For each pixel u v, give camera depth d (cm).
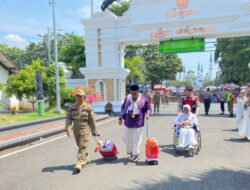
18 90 1873
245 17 1359
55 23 1576
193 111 566
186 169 423
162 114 1492
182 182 363
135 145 473
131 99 482
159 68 4400
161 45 1577
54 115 1414
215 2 1405
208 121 1109
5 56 1955
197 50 1495
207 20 1417
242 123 675
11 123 977
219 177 380
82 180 379
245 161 464
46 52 4697
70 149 599
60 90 1862
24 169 443
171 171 414
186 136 521
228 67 3969
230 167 429
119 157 513
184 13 1460
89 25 1691
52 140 729
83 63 2877
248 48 3591
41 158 518
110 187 347
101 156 527
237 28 1375
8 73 2178
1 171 434
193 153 529
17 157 531
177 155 520
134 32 1590
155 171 415
